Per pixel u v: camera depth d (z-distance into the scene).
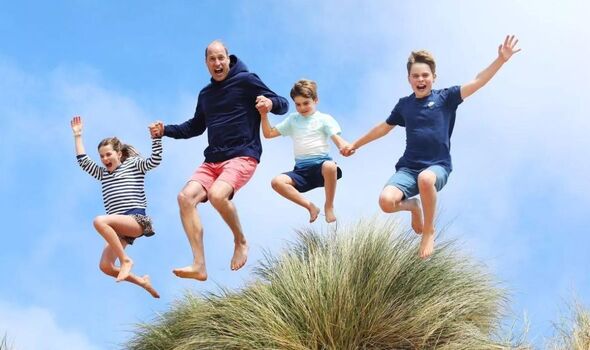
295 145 6.55
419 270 6.54
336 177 6.42
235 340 6.26
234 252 6.02
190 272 5.57
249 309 6.50
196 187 5.70
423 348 6.11
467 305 6.46
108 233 5.97
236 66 5.91
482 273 6.81
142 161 6.28
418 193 5.52
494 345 6.18
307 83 6.55
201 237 5.66
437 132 5.46
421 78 5.52
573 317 6.82
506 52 5.27
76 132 6.51
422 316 6.16
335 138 6.39
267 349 6.04
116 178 6.26
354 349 6.07
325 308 6.13
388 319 6.13
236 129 5.78
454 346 6.10
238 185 5.68
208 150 5.87
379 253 6.56
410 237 6.72
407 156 5.54
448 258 6.72
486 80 5.37
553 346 6.62
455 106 5.56
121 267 6.02
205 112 5.93
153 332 7.12
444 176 5.38
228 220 5.76
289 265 6.65
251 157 5.74
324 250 6.99
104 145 6.31
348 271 6.37
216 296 6.94
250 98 5.87
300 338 6.14
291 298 6.42
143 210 6.24
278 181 6.38
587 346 6.52
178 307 7.29
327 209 6.49
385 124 5.89
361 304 6.20
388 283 6.30
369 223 6.87
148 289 6.21
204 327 6.61
